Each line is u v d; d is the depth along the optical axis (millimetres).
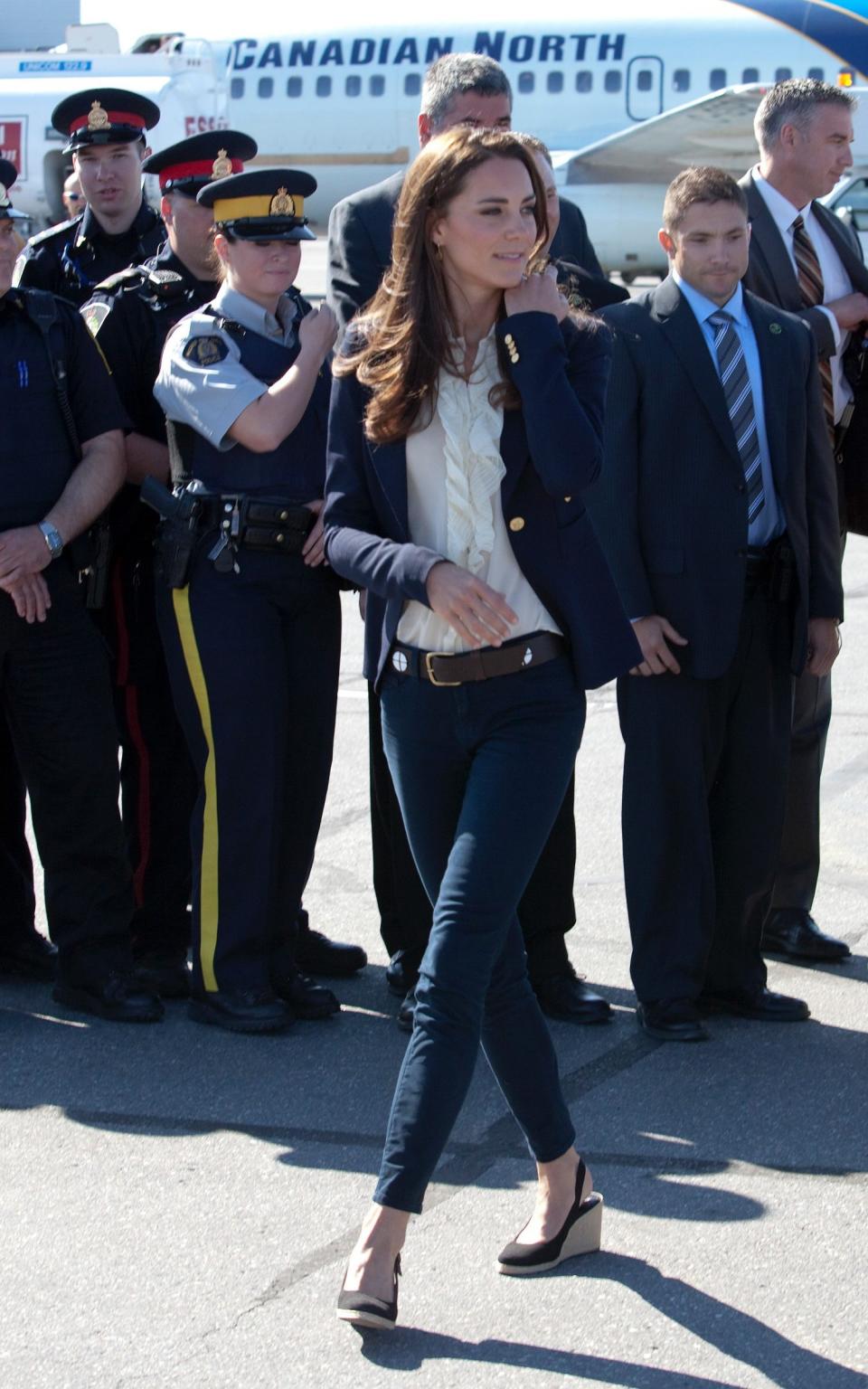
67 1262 3057
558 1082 2973
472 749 2908
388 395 2834
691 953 4082
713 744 4086
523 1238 3010
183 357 4039
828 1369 2703
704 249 3969
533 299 2805
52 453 4141
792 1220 3191
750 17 26469
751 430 4016
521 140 2766
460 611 2719
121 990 4262
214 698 4086
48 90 24906
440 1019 2756
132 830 4582
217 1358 2748
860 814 5930
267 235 3975
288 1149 3525
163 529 4125
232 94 27312
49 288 4820
